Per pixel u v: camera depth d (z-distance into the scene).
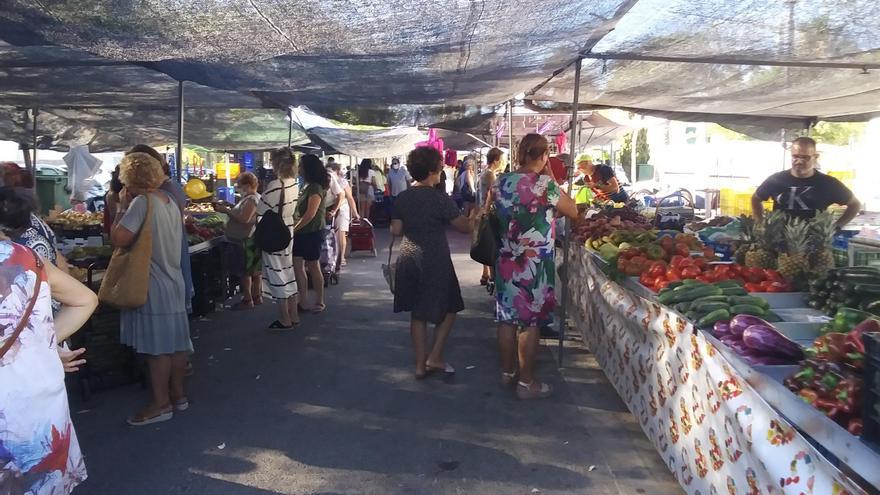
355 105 9.98
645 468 4.19
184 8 3.23
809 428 2.39
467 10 3.77
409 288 5.73
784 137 10.41
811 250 4.53
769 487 2.54
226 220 9.73
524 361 5.34
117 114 11.55
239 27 3.62
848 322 3.08
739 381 2.88
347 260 13.29
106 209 7.36
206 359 6.51
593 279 6.14
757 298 3.74
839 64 5.85
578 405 5.26
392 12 3.62
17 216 3.67
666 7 4.61
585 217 8.24
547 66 6.42
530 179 5.13
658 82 7.38
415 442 4.59
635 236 6.26
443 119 12.38
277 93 8.41
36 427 2.15
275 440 4.63
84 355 5.46
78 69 6.60
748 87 7.21
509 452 4.43
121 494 3.89
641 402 4.48
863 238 5.38
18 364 2.11
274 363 6.38
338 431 4.79
